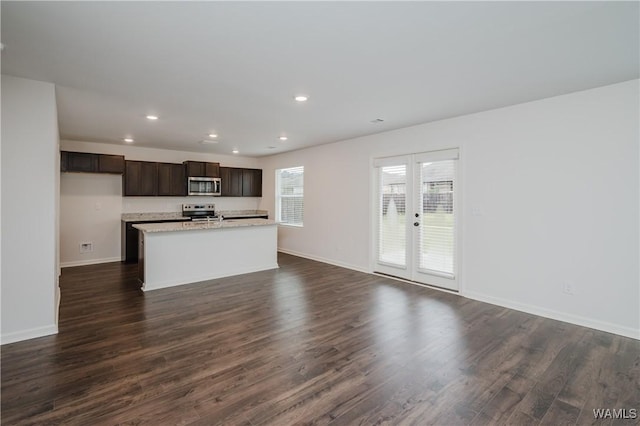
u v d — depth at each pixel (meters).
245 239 5.45
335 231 6.06
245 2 1.73
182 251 4.76
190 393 2.08
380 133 5.14
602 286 3.10
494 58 2.44
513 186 3.67
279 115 4.07
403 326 3.18
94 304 3.79
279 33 2.07
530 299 3.57
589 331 3.07
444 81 2.92
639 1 1.71
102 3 1.74
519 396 2.07
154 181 6.57
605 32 2.05
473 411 1.92
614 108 3.00
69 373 2.29
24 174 2.79
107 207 6.22
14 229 2.76
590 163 3.14
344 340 2.87
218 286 4.61
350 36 2.11
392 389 2.13
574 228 3.26
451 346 2.75
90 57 2.42
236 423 1.80
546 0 1.71
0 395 2.03
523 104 3.56
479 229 3.98
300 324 3.22
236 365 2.43
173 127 4.75
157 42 2.19
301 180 7.03
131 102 3.53
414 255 4.77
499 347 2.74
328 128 4.81
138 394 2.06
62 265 5.75
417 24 1.96
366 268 5.46
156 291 4.34
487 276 3.92
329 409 1.93
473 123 3.99
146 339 2.86
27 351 2.61
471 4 1.75
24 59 2.44
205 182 7.16
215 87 3.07
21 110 2.78
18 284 2.79
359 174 5.54
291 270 5.64
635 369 2.39
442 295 4.19
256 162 8.36
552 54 2.37
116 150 6.31
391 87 3.06
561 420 1.85
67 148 5.76
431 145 4.44
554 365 2.45
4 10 1.80
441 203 4.40
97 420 1.82
